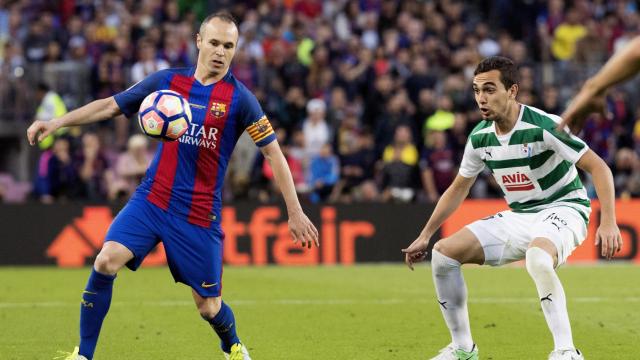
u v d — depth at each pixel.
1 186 58.19
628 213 51.44
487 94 21.92
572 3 77.06
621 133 62.72
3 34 72.94
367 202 51.59
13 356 26.30
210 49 21.20
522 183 22.67
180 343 28.25
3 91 63.78
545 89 62.22
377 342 28.41
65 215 50.59
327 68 66.06
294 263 51.06
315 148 60.00
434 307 35.50
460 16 76.25
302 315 33.69
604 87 13.80
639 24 76.50
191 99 21.39
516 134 22.22
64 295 38.94
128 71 64.75
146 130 20.97
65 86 64.38
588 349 27.22
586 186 57.81
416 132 61.00
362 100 64.94
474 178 23.59
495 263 22.94
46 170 54.81
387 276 45.75
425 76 63.78
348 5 74.44
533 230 22.16
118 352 26.91
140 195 21.52
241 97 21.45
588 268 48.78
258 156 55.84
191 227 21.38
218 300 21.92
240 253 50.88
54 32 67.88
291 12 73.38
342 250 51.25
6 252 50.16
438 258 22.70
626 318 32.88
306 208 51.19
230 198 55.91
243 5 74.12
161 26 68.62
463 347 23.03
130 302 36.72
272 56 66.31
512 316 33.31
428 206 51.81
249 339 29.02
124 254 21.05
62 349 27.33
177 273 21.56
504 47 70.31
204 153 21.33
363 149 57.56
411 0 73.69
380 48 67.00
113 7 72.75
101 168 56.66
